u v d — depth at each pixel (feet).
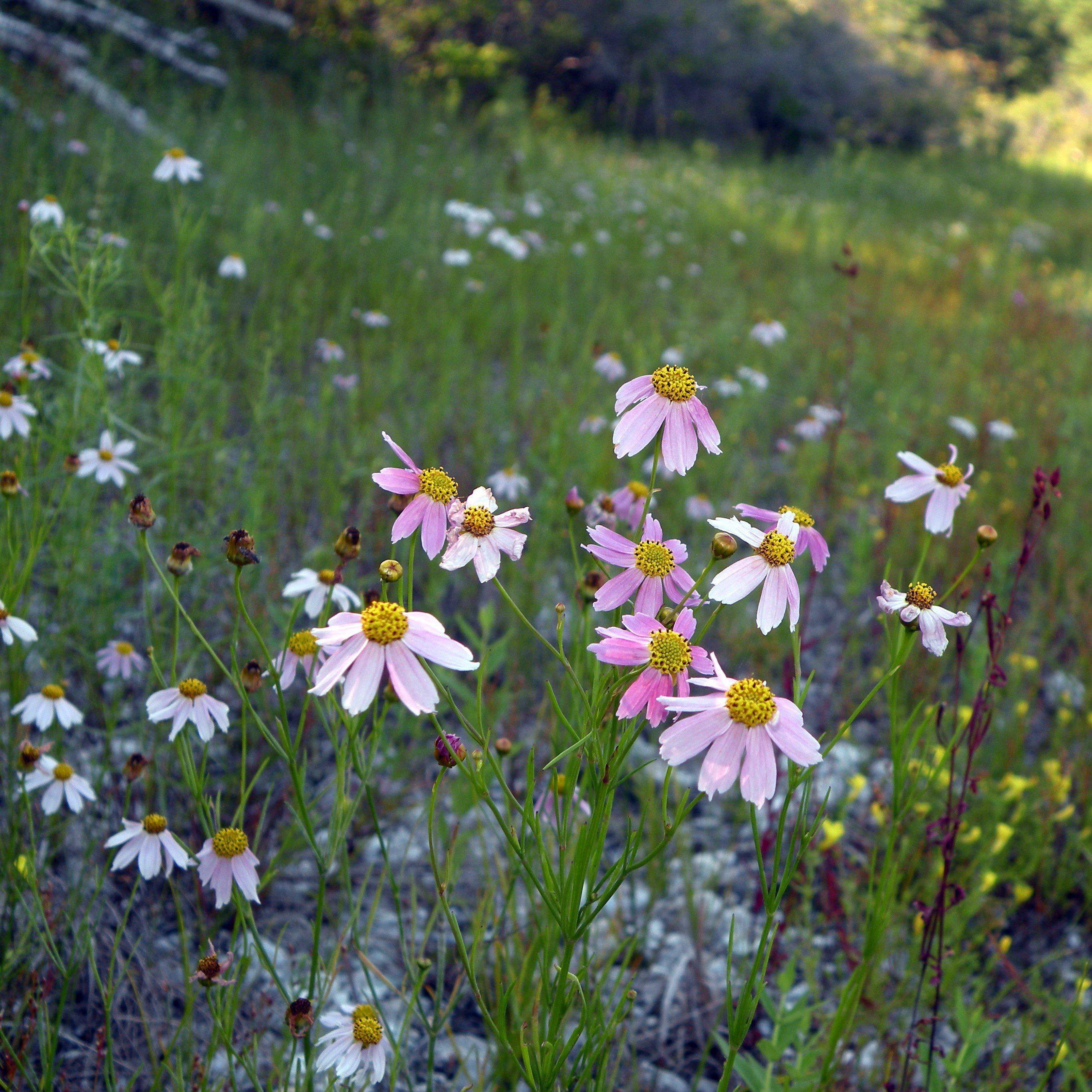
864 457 17.78
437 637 4.15
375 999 5.78
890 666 5.53
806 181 52.34
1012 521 15.64
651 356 18.13
